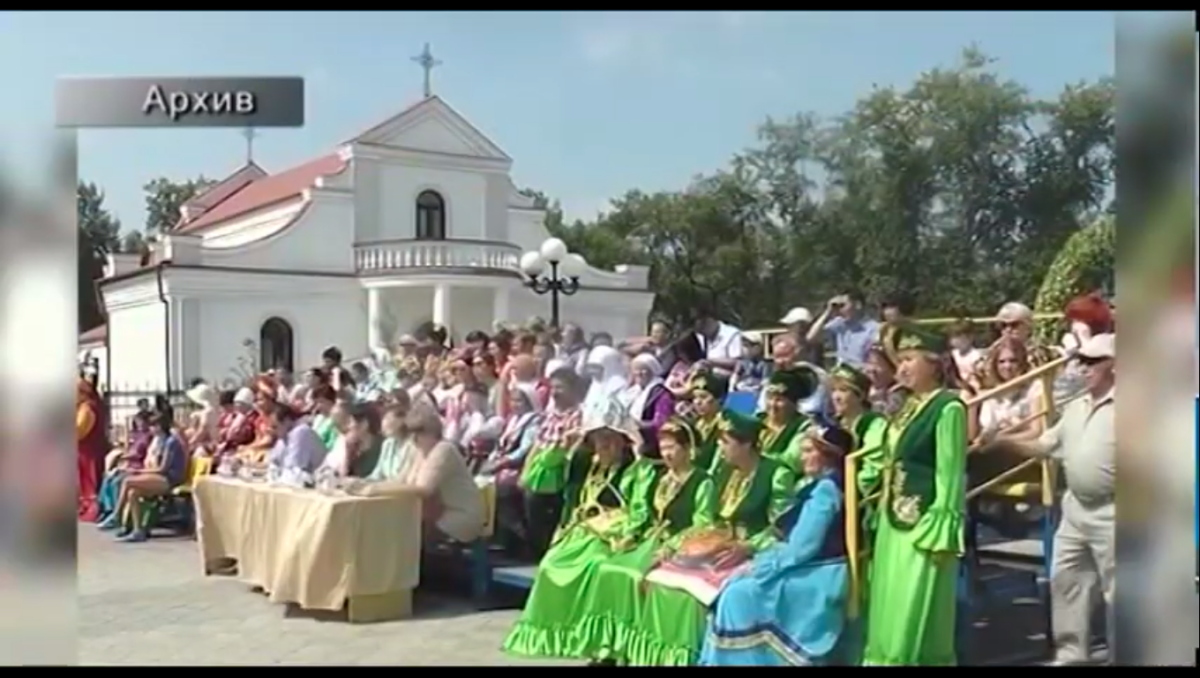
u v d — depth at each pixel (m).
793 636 4.42
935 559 4.36
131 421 11.70
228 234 16.45
